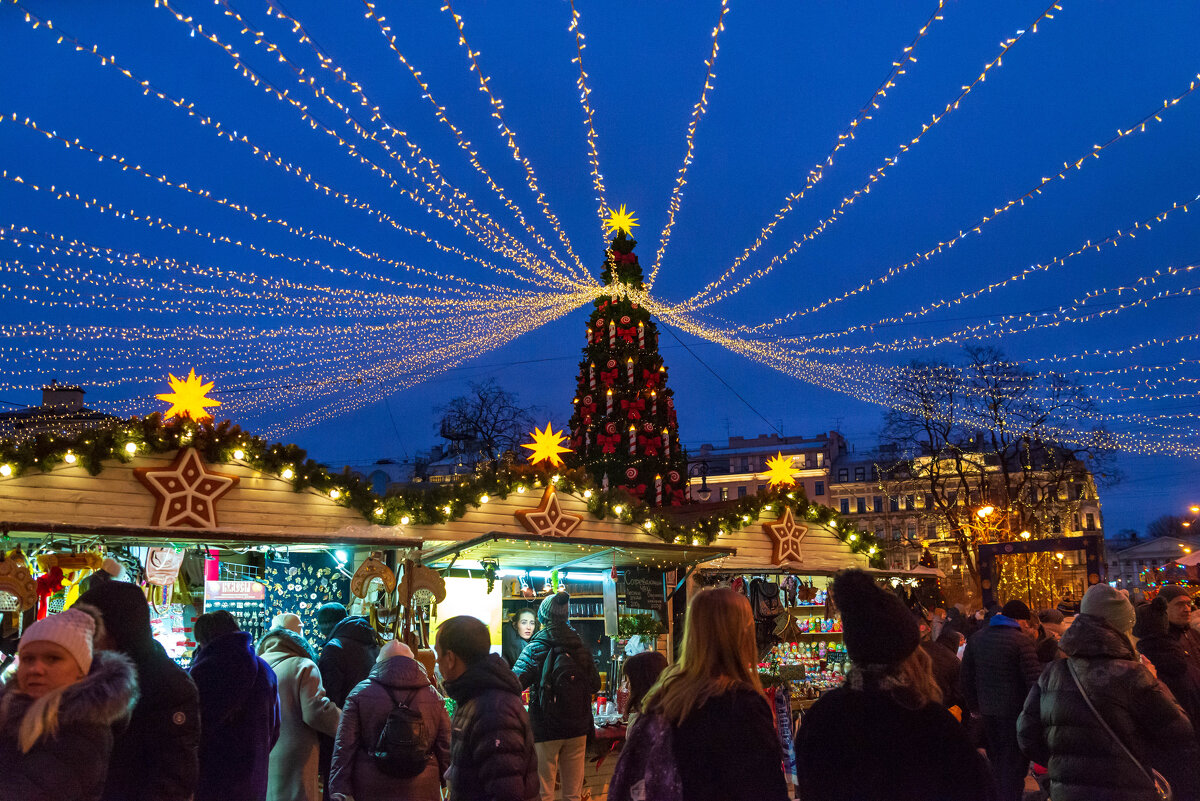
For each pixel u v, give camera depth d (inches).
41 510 314.5
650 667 215.6
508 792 165.2
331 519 374.3
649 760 128.3
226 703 190.2
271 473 362.6
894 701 124.7
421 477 1738.4
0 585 259.4
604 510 458.9
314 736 239.0
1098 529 2561.5
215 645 197.6
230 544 315.3
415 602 328.8
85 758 128.0
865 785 122.0
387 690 196.9
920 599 553.3
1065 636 189.0
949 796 120.3
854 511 2834.6
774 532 533.3
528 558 412.2
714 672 132.3
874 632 127.3
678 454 624.4
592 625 437.4
